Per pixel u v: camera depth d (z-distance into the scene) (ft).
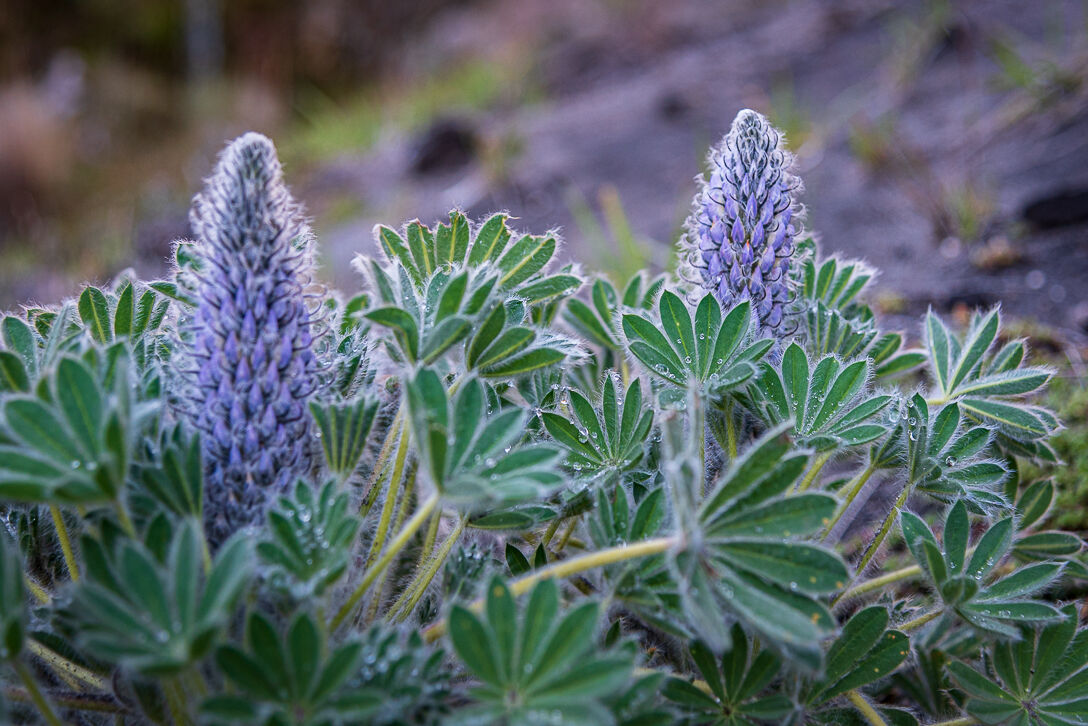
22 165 11.91
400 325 2.85
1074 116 6.17
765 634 2.64
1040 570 2.91
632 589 2.74
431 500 2.67
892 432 3.01
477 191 8.02
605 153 8.35
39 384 2.67
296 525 2.63
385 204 8.50
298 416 2.73
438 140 9.20
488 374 3.01
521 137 8.68
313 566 2.61
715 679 2.82
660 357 3.05
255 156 2.67
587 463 3.06
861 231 5.75
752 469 2.61
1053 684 2.91
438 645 2.81
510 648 2.51
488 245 3.23
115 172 12.51
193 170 11.80
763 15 11.71
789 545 2.61
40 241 10.12
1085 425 3.87
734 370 3.00
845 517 3.19
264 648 2.50
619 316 3.18
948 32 8.22
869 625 2.87
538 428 3.21
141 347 3.07
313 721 2.47
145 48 16.43
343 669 2.50
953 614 2.87
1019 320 4.41
